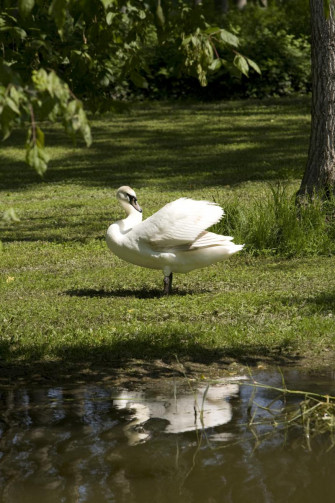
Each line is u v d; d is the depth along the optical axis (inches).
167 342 335.3
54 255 561.6
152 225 414.6
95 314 386.6
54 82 177.2
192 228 410.3
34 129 176.1
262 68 1489.9
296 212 559.5
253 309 387.2
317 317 367.9
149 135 1251.2
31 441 235.0
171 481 204.8
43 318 382.0
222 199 761.6
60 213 749.3
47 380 297.1
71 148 1176.8
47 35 252.4
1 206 797.2
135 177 946.1
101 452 225.9
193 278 473.4
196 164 1009.5
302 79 1525.6
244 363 311.9
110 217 719.1
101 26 256.1
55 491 201.8
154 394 277.0
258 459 218.7
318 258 523.2
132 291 445.4
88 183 924.0
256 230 545.3
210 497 197.8
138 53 267.0
